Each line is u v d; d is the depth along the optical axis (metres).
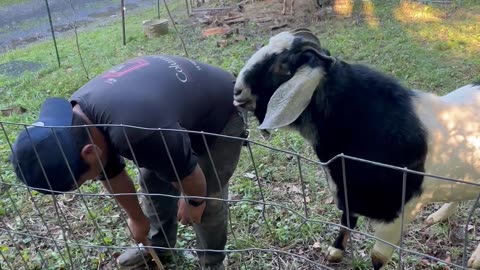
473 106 1.40
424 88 2.68
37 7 6.93
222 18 4.59
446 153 1.36
